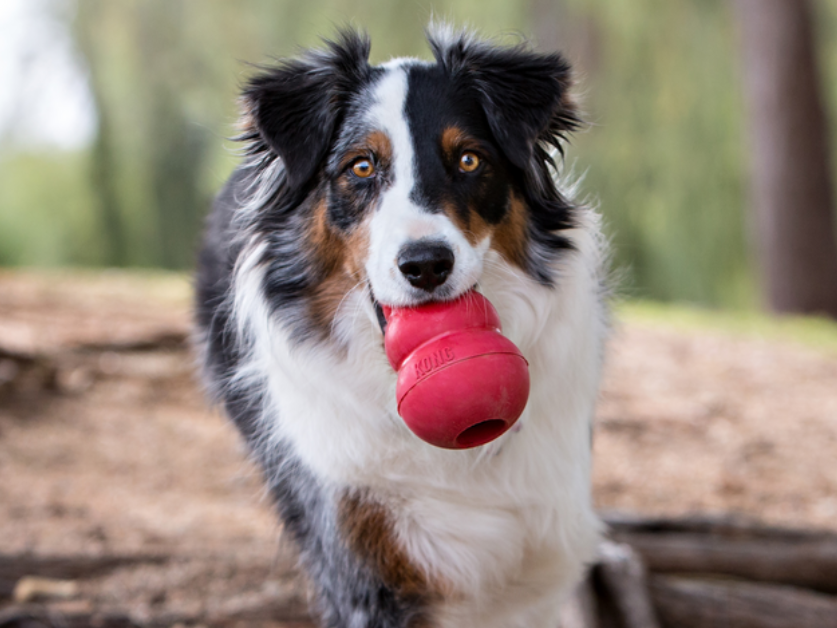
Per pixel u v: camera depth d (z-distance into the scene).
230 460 5.34
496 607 3.09
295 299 2.97
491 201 2.82
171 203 17.91
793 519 4.71
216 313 3.44
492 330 2.46
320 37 3.37
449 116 2.78
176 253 18.20
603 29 13.78
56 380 6.22
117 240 18.44
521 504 2.95
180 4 16.19
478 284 2.71
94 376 6.50
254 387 3.19
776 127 11.67
